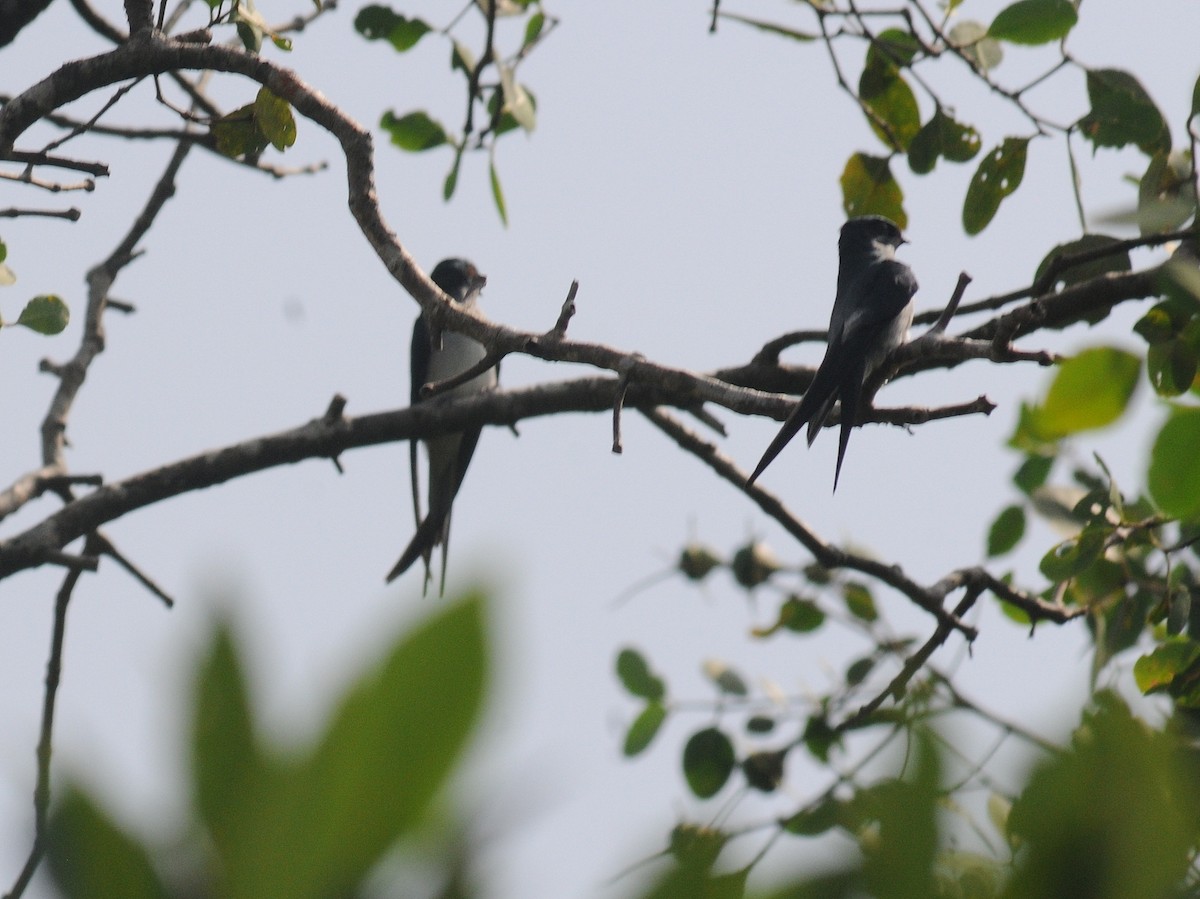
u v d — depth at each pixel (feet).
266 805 3.72
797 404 26.84
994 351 25.71
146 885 3.76
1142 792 4.64
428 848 3.73
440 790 3.69
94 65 32.58
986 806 5.07
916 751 4.97
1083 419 16.96
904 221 41.01
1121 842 4.55
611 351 28.22
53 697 38.17
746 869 4.74
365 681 3.68
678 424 42.34
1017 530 36.58
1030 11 32.40
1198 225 22.95
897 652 37.09
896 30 38.73
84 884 3.76
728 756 34.86
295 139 32.24
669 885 4.71
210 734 3.72
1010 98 33.27
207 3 30.45
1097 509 31.86
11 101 32.55
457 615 3.66
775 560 40.70
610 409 41.14
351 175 31.35
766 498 41.11
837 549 39.68
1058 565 31.12
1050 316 31.37
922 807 4.76
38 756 3.99
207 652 3.72
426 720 3.66
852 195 40.98
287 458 39.99
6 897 3.91
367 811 3.70
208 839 3.76
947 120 37.81
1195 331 24.62
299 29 41.14
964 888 4.74
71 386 44.57
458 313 29.86
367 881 3.71
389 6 39.04
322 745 3.69
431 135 39.70
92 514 38.24
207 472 39.29
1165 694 28.66
